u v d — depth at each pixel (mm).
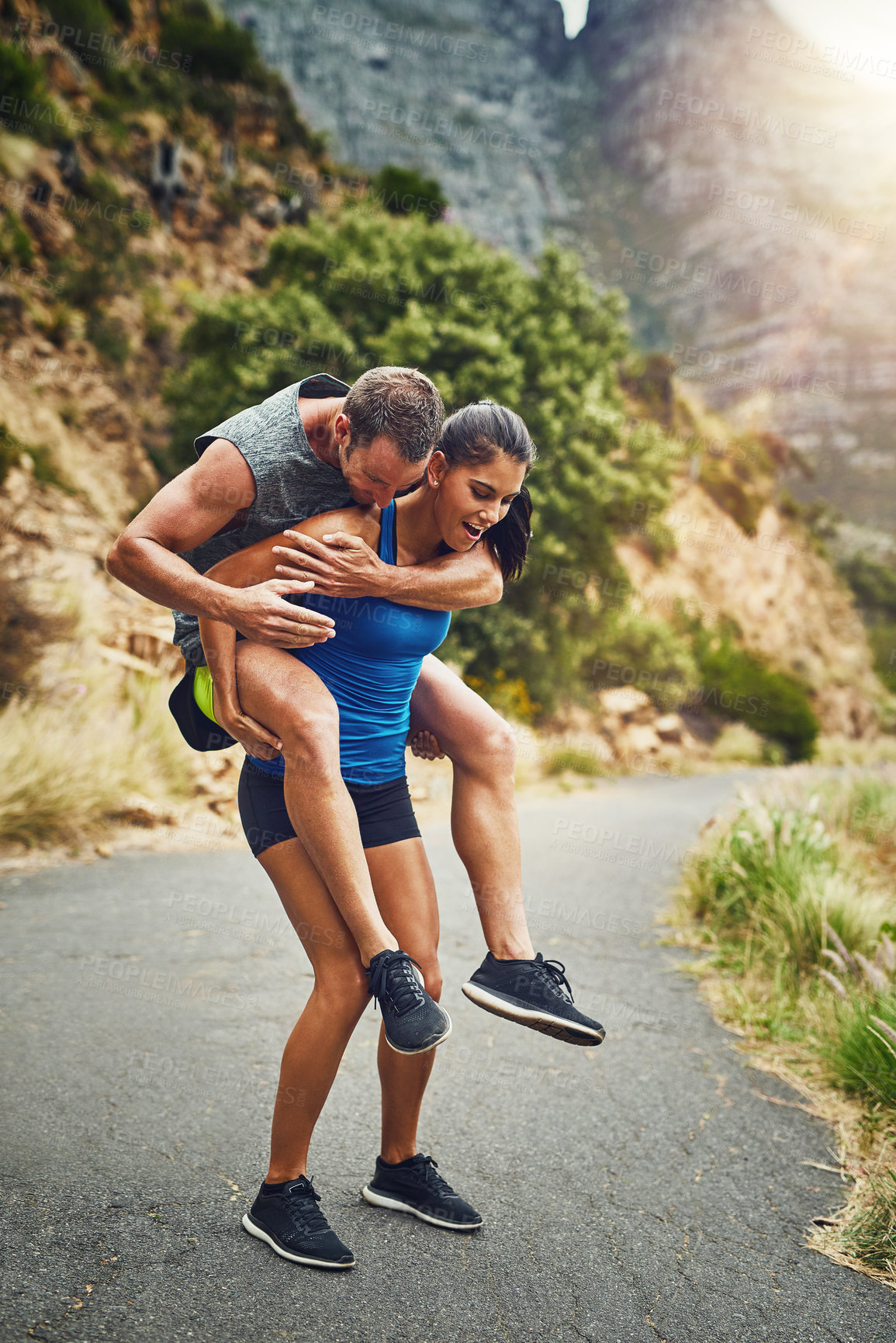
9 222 12062
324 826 1845
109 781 6191
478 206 79750
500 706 12406
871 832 7676
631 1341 1819
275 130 18375
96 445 11258
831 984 3816
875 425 86438
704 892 5406
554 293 14750
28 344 11492
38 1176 2160
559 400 14062
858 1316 1995
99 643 7812
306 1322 1736
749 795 6062
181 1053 2977
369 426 1796
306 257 12578
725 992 4211
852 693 28406
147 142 15203
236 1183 2244
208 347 11578
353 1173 2406
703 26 114188
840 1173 2686
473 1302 1882
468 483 1906
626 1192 2461
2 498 8969
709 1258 2172
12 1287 1721
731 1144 2812
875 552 63281
